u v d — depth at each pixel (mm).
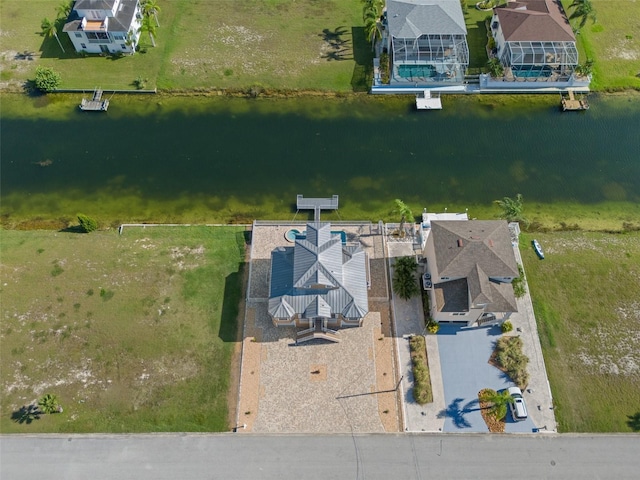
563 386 53938
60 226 67438
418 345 55875
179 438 51188
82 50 84062
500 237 56344
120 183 71750
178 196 70312
